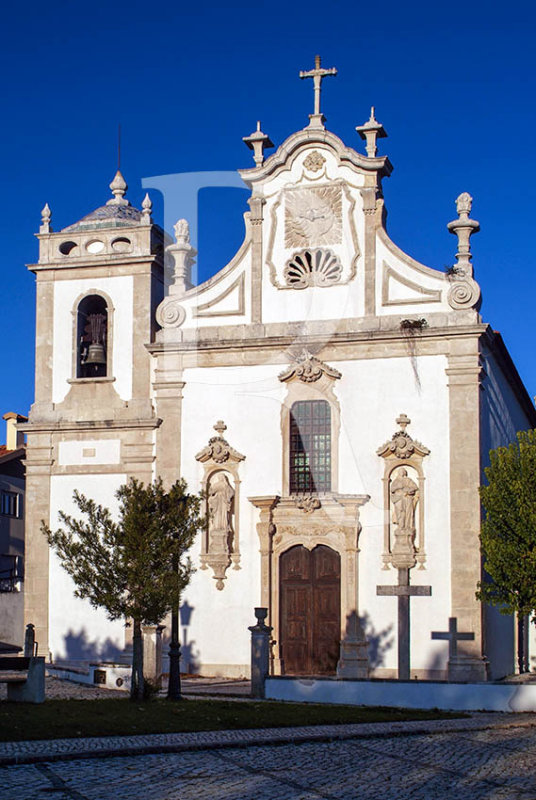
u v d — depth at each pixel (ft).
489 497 103.35
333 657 117.80
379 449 118.21
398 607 110.52
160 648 104.17
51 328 135.33
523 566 99.76
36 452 133.18
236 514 121.39
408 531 117.29
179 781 57.52
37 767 60.29
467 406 117.60
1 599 161.99
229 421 121.60
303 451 119.24
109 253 134.51
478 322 118.52
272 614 119.55
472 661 114.21
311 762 64.28
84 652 128.77
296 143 124.77
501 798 54.85
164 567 89.92
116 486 130.00
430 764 64.13
